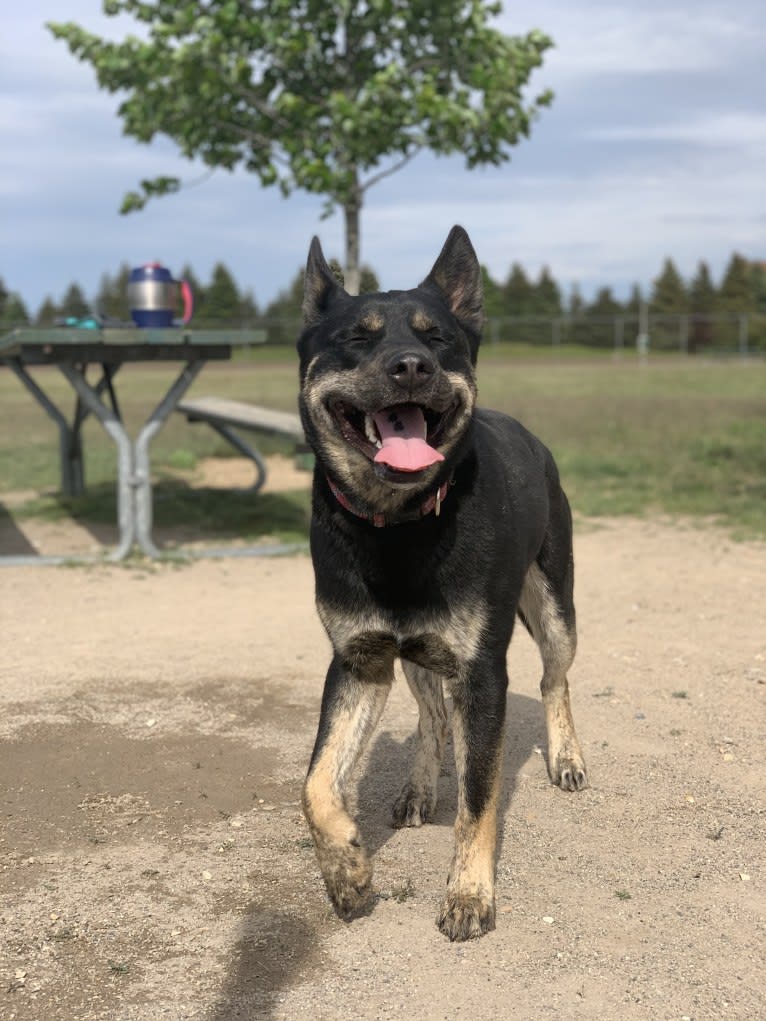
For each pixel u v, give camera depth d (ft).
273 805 4.61
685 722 5.61
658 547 10.19
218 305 76.95
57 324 9.95
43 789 4.76
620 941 3.49
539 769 5.04
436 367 3.66
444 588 3.74
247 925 3.61
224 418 12.27
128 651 6.88
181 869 4.02
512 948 3.45
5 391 31.53
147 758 5.12
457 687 3.84
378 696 4.02
